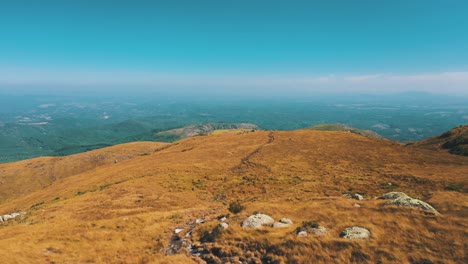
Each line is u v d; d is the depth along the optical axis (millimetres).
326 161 65188
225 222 27531
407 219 22766
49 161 188875
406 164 57812
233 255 21188
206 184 54031
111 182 63250
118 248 24672
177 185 53031
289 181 52031
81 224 31203
